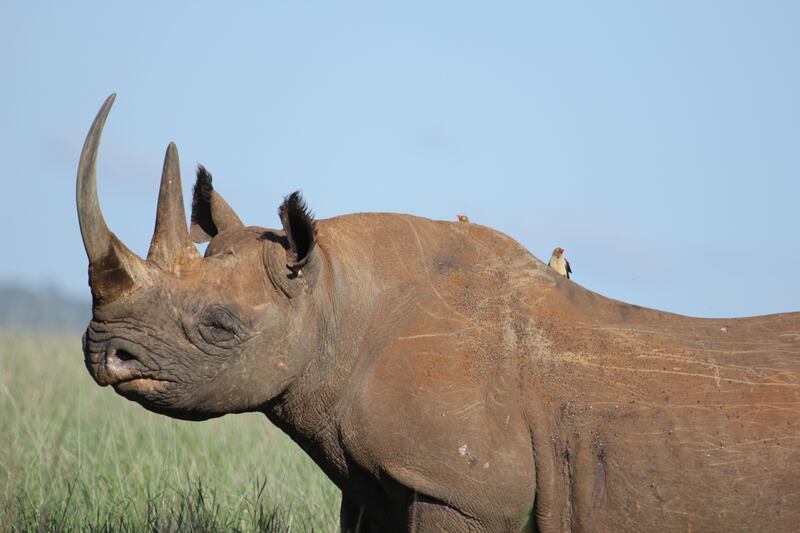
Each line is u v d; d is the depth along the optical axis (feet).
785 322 66.59
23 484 91.15
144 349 61.77
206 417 65.21
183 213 64.28
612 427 63.41
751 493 61.52
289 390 66.39
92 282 61.00
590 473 63.41
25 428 114.01
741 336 65.72
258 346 64.18
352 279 66.85
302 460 106.73
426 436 63.57
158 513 81.25
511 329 65.82
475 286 67.46
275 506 83.82
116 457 100.68
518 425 63.93
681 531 62.54
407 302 66.85
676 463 62.39
